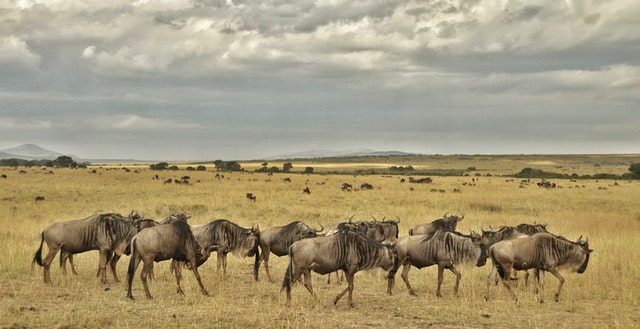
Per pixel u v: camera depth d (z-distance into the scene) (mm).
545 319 11906
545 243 13875
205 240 16297
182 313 11672
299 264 12906
